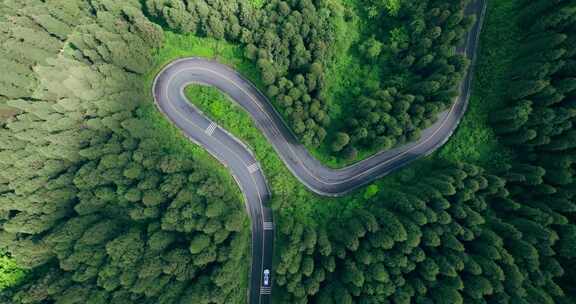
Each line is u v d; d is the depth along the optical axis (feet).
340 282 213.66
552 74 214.48
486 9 251.19
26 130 224.74
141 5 256.52
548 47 213.46
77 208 216.33
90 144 228.84
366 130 233.76
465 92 251.60
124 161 224.53
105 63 235.81
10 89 225.56
